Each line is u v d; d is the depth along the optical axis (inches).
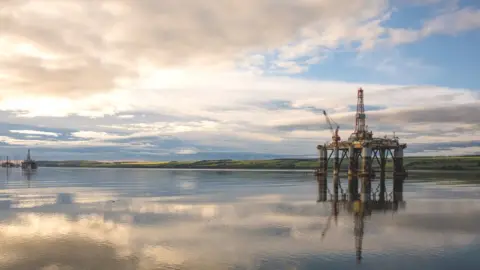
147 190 3282.5
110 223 1622.8
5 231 1460.4
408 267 1009.5
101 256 1117.1
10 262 1061.8
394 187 3287.4
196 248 1198.3
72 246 1227.2
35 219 1731.1
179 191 3154.5
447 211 1911.9
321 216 1771.7
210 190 3218.5
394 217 1739.7
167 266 1024.2
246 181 4542.3
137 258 1095.6
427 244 1235.9
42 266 1029.2
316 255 1115.3
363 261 1058.7
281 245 1226.6
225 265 1027.9
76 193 3009.4
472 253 1134.4
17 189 3442.4
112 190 3299.7
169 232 1430.9
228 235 1375.5
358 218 1712.6
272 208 2037.4
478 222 1605.6
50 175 7116.1
